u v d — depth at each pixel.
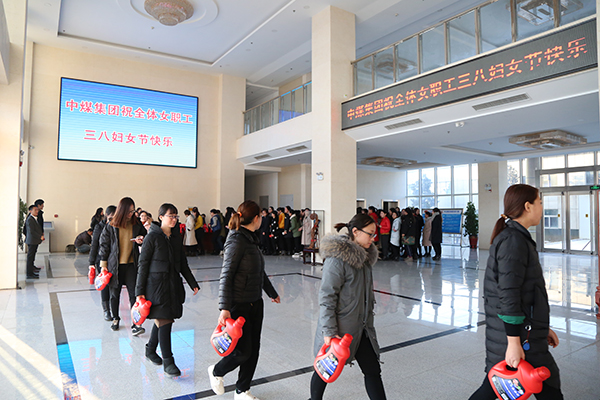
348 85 10.34
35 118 12.57
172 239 3.34
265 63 14.46
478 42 7.05
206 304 5.71
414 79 8.07
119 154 13.79
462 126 8.32
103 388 2.93
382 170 19.34
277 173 16.94
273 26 11.47
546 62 5.91
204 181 15.30
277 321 4.84
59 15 10.98
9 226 6.64
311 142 11.17
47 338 4.09
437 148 11.62
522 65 6.22
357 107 9.54
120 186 13.78
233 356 2.54
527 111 7.13
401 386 3.00
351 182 10.21
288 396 2.82
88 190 13.28
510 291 1.79
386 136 9.65
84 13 11.02
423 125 8.52
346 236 2.26
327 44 10.19
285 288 6.98
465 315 5.14
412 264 10.39
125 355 3.61
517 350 1.77
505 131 9.01
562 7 5.83
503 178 15.35
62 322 4.68
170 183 14.66
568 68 5.66
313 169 10.51
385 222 11.34
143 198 14.14
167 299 3.16
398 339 4.16
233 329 2.34
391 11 10.23
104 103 13.62
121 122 13.87
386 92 8.74
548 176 14.43
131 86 14.07
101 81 13.60
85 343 3.94
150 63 14.43
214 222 12.84
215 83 15.70
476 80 6.89
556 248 14.02
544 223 14.40
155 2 9.74
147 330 4.40
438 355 3.69
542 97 6.39
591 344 4.00
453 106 7.44
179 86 14.96
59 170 12.88
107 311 4.80
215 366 2.66
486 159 14.38
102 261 4.38
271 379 3.12
